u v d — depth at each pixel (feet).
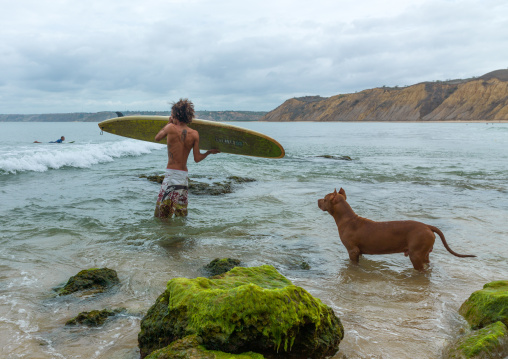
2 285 13.05
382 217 23.66
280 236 19.93
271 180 39.52
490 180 40.19
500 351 8.88
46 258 15.94
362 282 13.98
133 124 28.96
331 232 20.92
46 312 11.22
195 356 7.34
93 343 9.57
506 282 12.07
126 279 13.87
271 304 8.21
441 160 62.18
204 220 22.94
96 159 54.29
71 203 26.37
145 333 9.06
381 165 54.80
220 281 9.96
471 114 568.41
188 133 23.11
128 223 21.88
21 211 23.70
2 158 45.11
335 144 109.91
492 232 20.53
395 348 9.43
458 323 10.82
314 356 8.73
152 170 45.24
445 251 17.57
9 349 9.12
